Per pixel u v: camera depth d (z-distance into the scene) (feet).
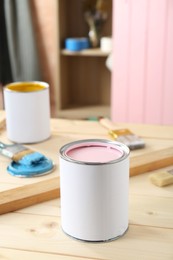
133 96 8.04
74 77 9.48
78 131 4.35
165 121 7.94
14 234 2.66
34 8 9.20
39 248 2.51
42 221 2.81
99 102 9.59
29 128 4.00
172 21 7.39
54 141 4.09
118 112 8.24
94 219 2.52
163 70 7.68
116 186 2.51
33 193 3.05
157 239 2.59
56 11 8.31
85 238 2.56
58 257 2.43
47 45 9.39
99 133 4.28
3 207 2.90
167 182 3.25
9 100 3.96
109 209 2.52
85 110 9.08
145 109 8.02
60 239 2.60
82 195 2.49
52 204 3.04
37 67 9.17
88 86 9.51
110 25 8.89
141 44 7.70
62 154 2.60
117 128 4.36
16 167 3.46
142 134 4.25
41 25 9.28
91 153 2.69
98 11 8.70
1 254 2.45
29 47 9.01
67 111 8.98
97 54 8.41
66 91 9.32
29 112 3.96
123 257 2.42
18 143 4.04
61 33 8.69
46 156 3.75
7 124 4.10
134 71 7.89
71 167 2.48
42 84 4.21
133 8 7.59
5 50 9.26
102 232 2.54
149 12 7.51
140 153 3.77
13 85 4.19
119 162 2.48
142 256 2.43
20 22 8.91
